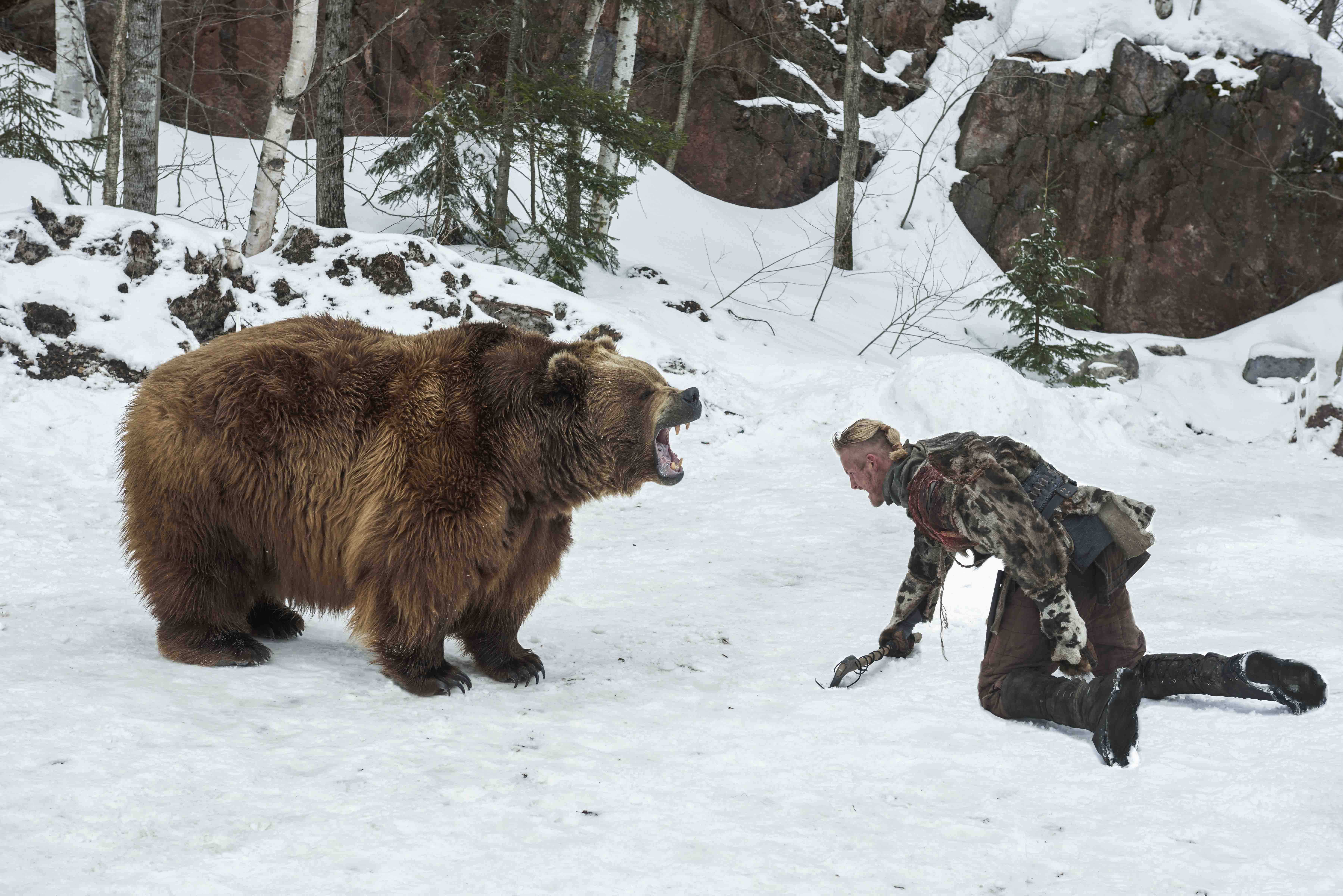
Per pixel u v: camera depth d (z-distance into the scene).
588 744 3.30
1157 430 12.67
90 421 7.85
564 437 3.87
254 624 4.50
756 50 19.89
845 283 17.94
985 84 19.77
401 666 3.84
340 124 12.47
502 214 13.91
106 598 4.94
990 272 19.02
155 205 10.52
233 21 16.23
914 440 10.49
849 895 2.32
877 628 4.91
